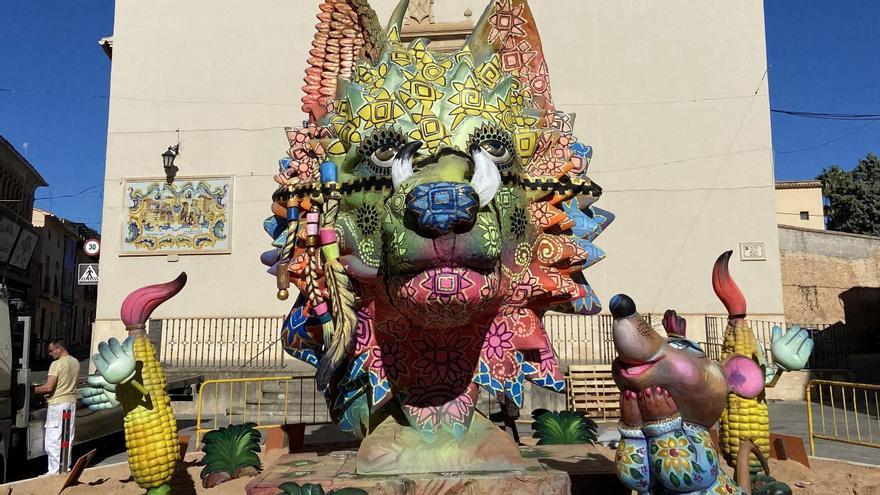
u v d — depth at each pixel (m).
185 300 13.97
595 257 4.69
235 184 14.30
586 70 13.95
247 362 13.52
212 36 14.85
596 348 13.05
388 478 3.82
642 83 13.83
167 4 15.03
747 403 4.47
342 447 6.25
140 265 14.15
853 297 16.03
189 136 14.52
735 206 13.33
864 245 17.31
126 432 3.97
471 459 3.99
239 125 14.51
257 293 13.95
